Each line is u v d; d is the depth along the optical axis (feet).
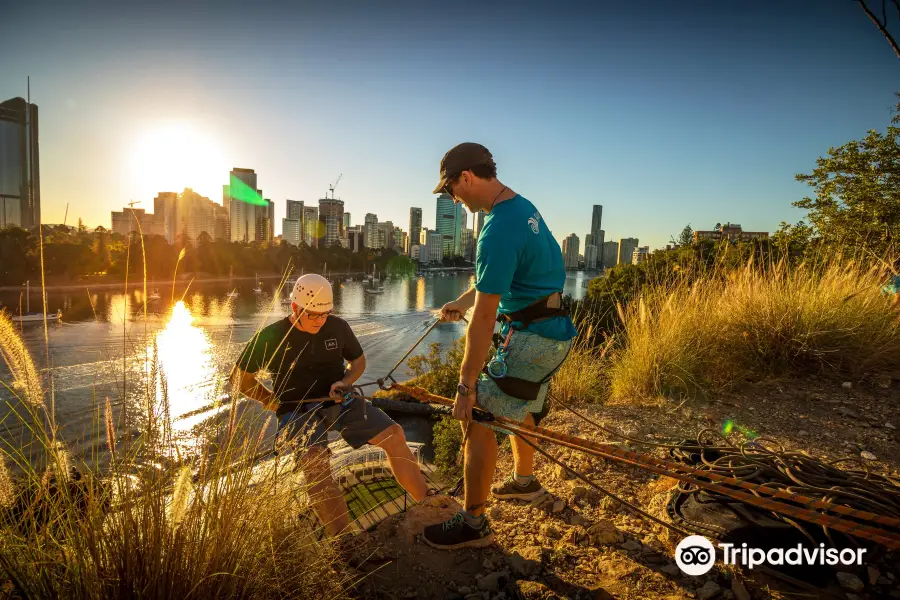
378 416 11.05
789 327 17.48
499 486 11.91
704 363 17.24
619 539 9.88
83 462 7.23
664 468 8.16
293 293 10.76
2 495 6.98
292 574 8.24
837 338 17.08
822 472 9.80
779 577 8.56
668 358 17.13
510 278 8.61
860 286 18.57
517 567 9.34
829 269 20.40
